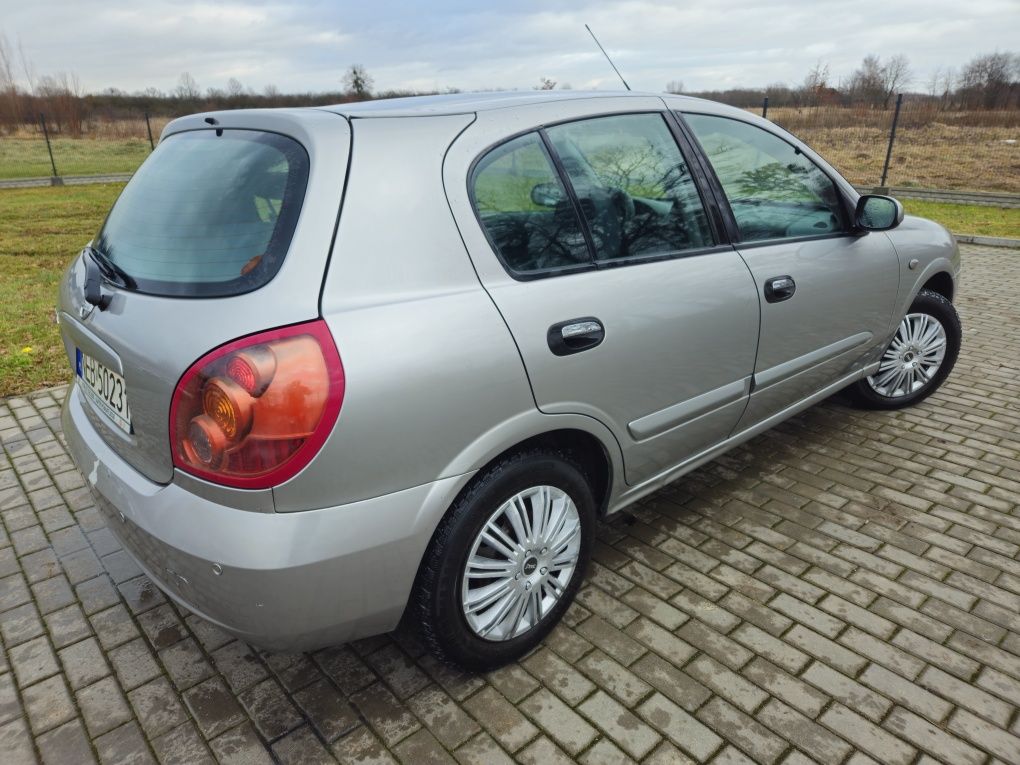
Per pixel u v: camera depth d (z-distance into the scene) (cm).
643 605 260
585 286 222
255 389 164
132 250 212
